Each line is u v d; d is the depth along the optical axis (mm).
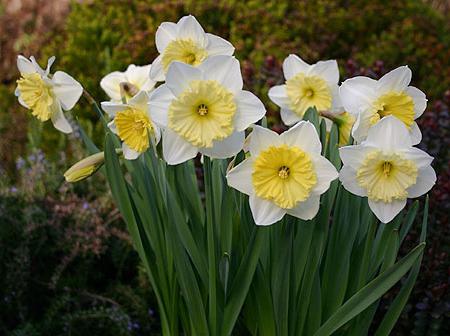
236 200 792
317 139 661
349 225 749
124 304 1199
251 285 784
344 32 1834
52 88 764
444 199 1077
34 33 2105
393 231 730
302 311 757
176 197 772
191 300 757
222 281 749
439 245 1057
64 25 1959
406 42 1813
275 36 1683
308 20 1768
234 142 673
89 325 1164
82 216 1218
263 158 662
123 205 788
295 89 819
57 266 1160
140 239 806
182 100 658
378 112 717
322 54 1753
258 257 718
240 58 1669
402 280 1034
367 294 716
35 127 1550
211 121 662
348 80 718
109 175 770
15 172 1619
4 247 1187
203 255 772
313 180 657
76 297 1177
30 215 1177
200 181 1226
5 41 2111
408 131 681
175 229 731
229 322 758
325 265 765
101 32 1778
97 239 1176
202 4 1747
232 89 669
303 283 752
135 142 728
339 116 782
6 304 1178
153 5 1781
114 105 729
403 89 713
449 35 2033
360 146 660
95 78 1657
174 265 777
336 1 1866
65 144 1565
